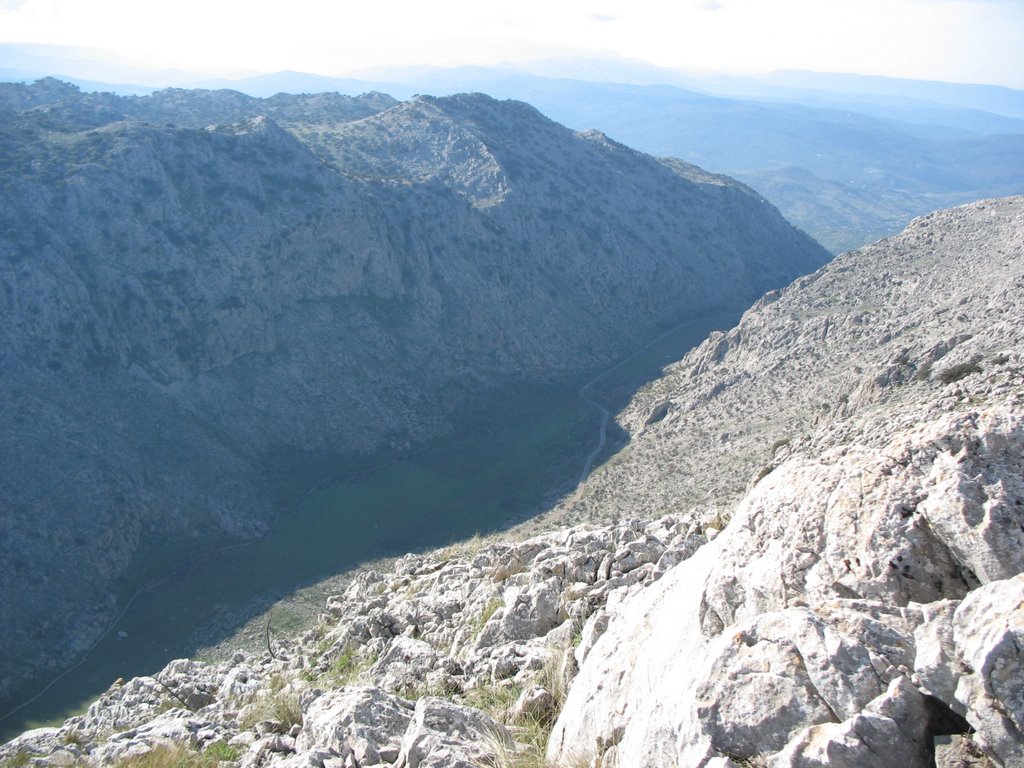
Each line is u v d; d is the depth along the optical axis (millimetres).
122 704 19641
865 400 59344
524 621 15672
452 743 8625
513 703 11469
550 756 8562
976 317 76875
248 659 23938
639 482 96938
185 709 17250
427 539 100688
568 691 10547
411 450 126062
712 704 5828
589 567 17406
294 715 13562
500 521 103250
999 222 114500
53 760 14617
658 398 127375
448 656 15789
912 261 116625
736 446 89938
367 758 9547
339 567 94500
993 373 35500
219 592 89125
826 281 124812
